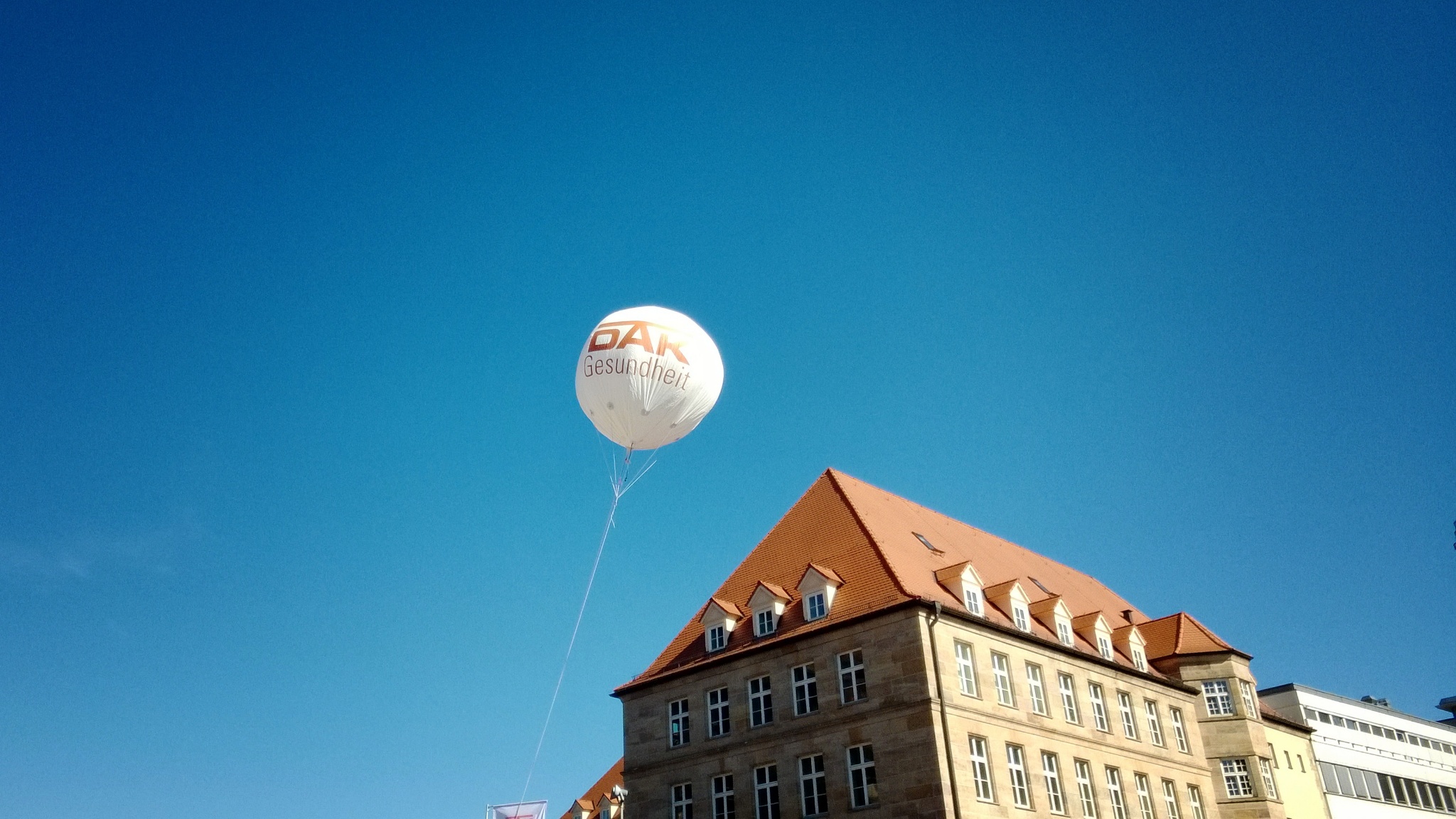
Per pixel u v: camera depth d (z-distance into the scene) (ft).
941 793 136.98
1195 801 187.21
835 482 185.47
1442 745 279.90
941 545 185.88
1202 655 207.00
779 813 150.92
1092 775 165.58
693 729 164.86
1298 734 233.14
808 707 153.89
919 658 145.18
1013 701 158.10
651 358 130.52
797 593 167.02
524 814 128.26
